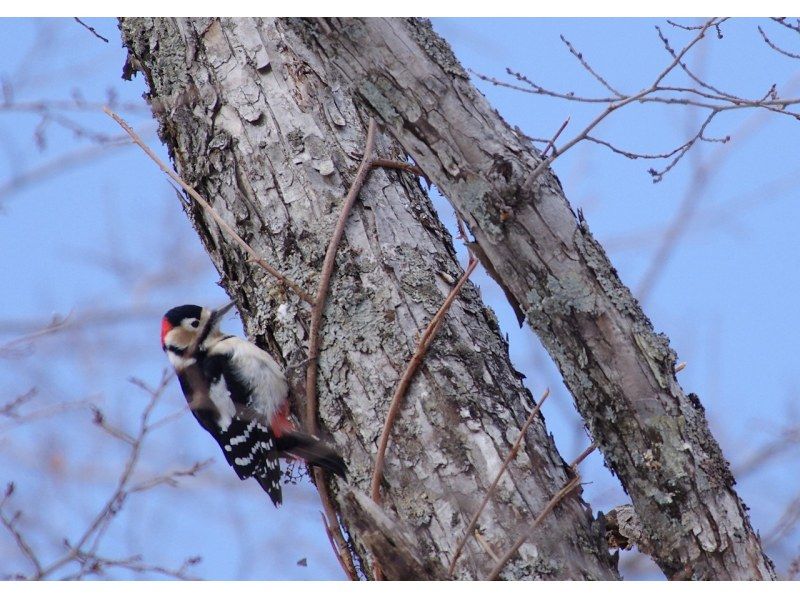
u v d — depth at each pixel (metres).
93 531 9.38
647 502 8.71
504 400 9.31
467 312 9.85
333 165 10.43
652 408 8.57
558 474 9.06
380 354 9.48
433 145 8.40
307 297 9.98
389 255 9.93
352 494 8.59
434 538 8.64
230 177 10.62
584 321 8.52
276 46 10.95
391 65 8.34
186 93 10.98
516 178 8.29
